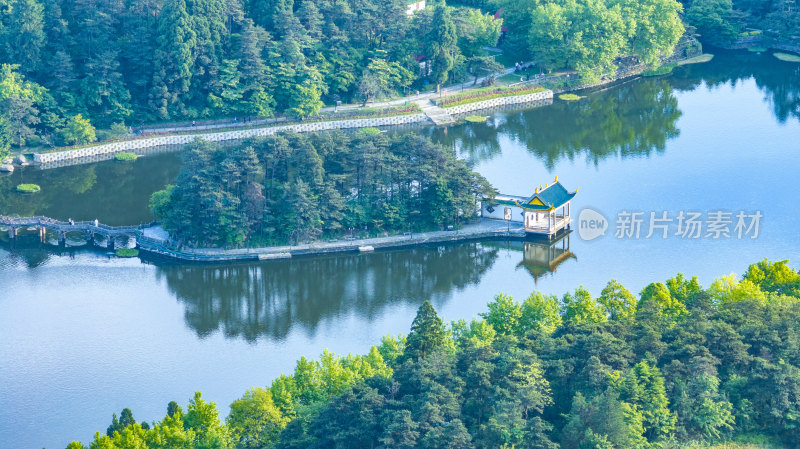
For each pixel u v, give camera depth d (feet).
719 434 629.51
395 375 647.56
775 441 631.15
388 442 584.81
